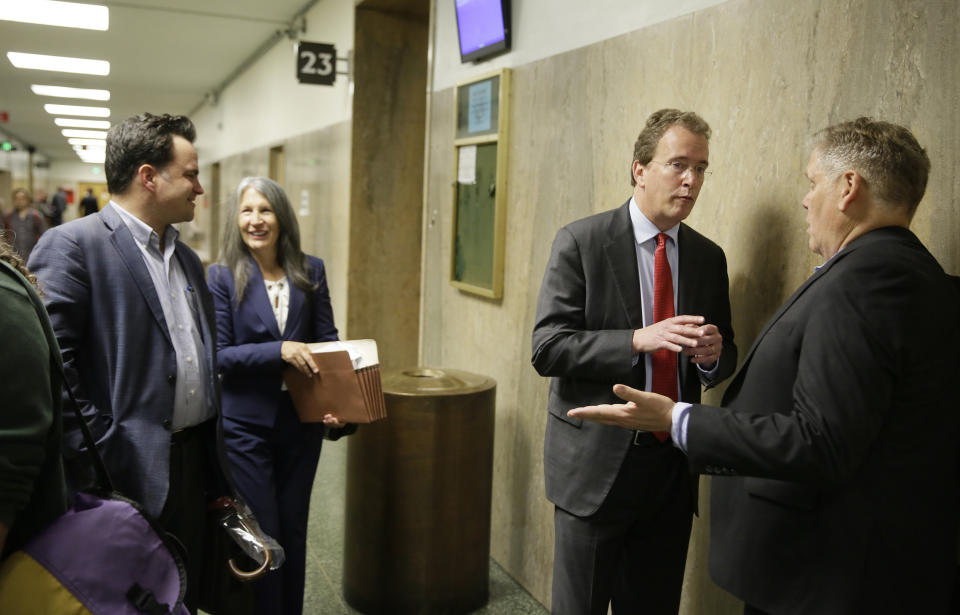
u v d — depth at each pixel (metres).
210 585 1.81
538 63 2.75
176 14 7.09
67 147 23.14
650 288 1.75
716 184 1.96
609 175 2.35
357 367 2.14
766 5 1.78
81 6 6.83
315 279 2.35
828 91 1.62
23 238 10.11
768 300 1.79
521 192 2.87
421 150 5.07
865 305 1.13
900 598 1.16
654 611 1.83
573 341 1.67
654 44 2.16
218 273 2.21
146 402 1.59
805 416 1.15
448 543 2.49
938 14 1.38
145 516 1.15
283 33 7.57
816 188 1.30
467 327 3.34
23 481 0.93
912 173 1.21
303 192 7.03
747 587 1.27
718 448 1.20
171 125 1.67
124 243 1.60
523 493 2.83
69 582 1.04
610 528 1.74
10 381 0.92
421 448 2.44
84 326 1.56
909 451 1.16
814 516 1.20
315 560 2.97
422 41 5.00
